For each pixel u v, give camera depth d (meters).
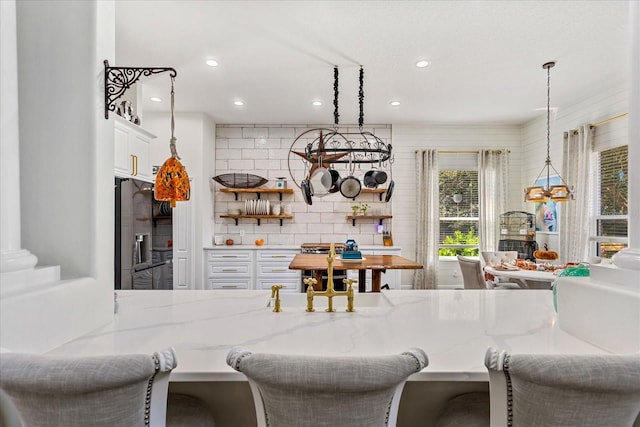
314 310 1.61
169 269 3.81
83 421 0.77
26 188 1.33
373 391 0.77
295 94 4.08
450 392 1.22
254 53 3.05
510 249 4.90
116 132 2.44
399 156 5.48
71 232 1.33
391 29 2.66
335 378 0.74
